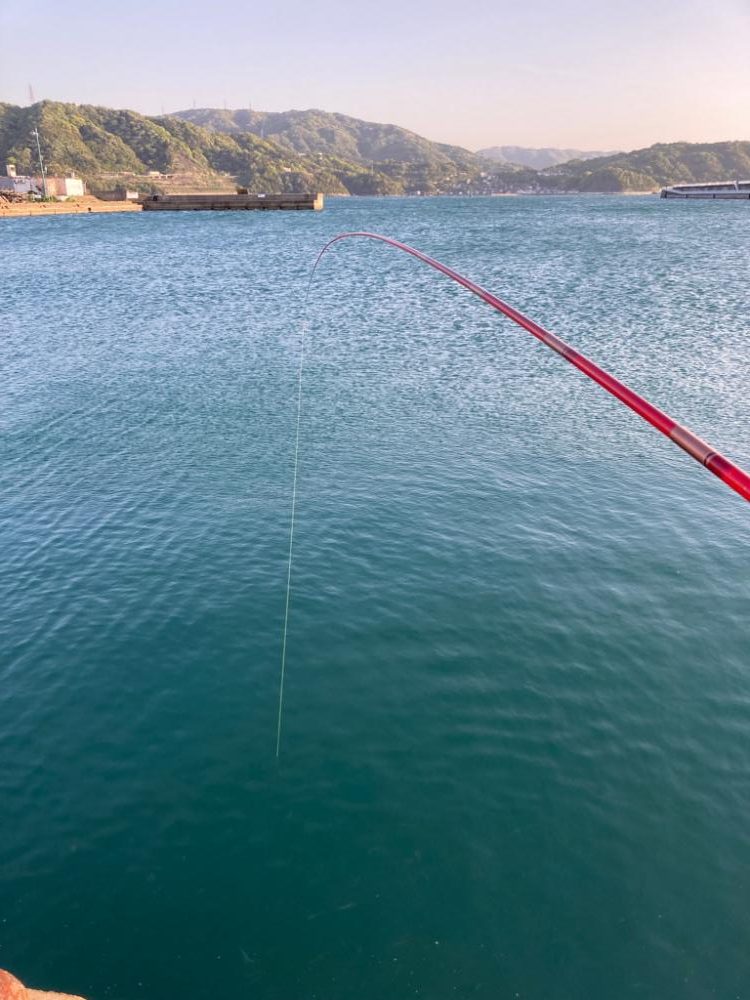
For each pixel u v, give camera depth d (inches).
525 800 306.2
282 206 6190.9
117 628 426.3
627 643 403.2
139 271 2336.4
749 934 251.6
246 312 1553.9
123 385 978.1
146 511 578.2
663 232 3558.1
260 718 355.6
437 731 344.2
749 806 301.0
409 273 2177.7
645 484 608.1
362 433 755.4
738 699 359.9
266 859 282.2
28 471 670.5
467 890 268.8
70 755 334.6
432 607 439.2
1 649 408.8
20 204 6136.8
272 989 236.4
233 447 724.7
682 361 1029.2
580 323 1341.0
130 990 236.5
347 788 313.9
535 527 536.1
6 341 1288.1
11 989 162.9
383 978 239.3
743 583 458.0
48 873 276.5
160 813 303.6
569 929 254.2
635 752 329.4
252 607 443.5
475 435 739.4
